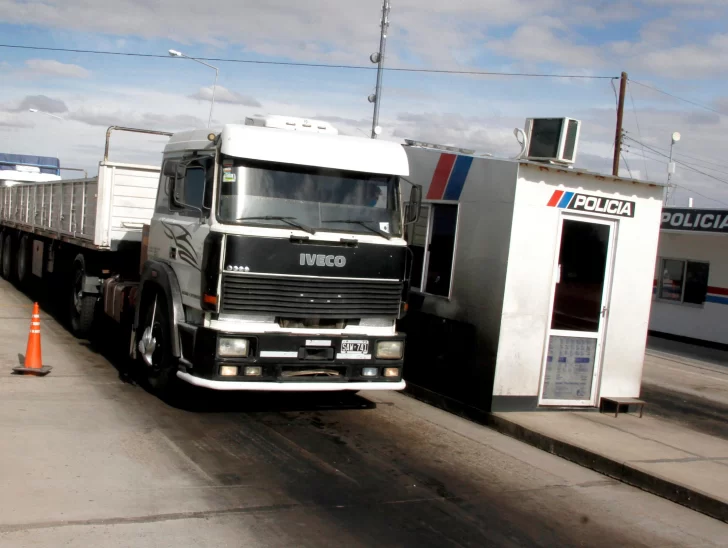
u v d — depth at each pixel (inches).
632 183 368.2
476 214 362.6
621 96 1070.4
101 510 204.1
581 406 373.1
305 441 288.4
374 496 234.8
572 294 362.9
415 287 410.0
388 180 323.9
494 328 345.1
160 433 281.6
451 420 346.9
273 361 294.7
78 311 473.4
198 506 212.8
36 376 357.7
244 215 293.7
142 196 446.9
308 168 307.6
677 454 307.0
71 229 501.0
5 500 205.5
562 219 353.4
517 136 368.5
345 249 305.7
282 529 202.2
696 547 221.9
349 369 309.0
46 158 911.7
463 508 232.7
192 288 308.3
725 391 521.7
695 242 840.9
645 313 386.0
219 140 299.1
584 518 236.4
